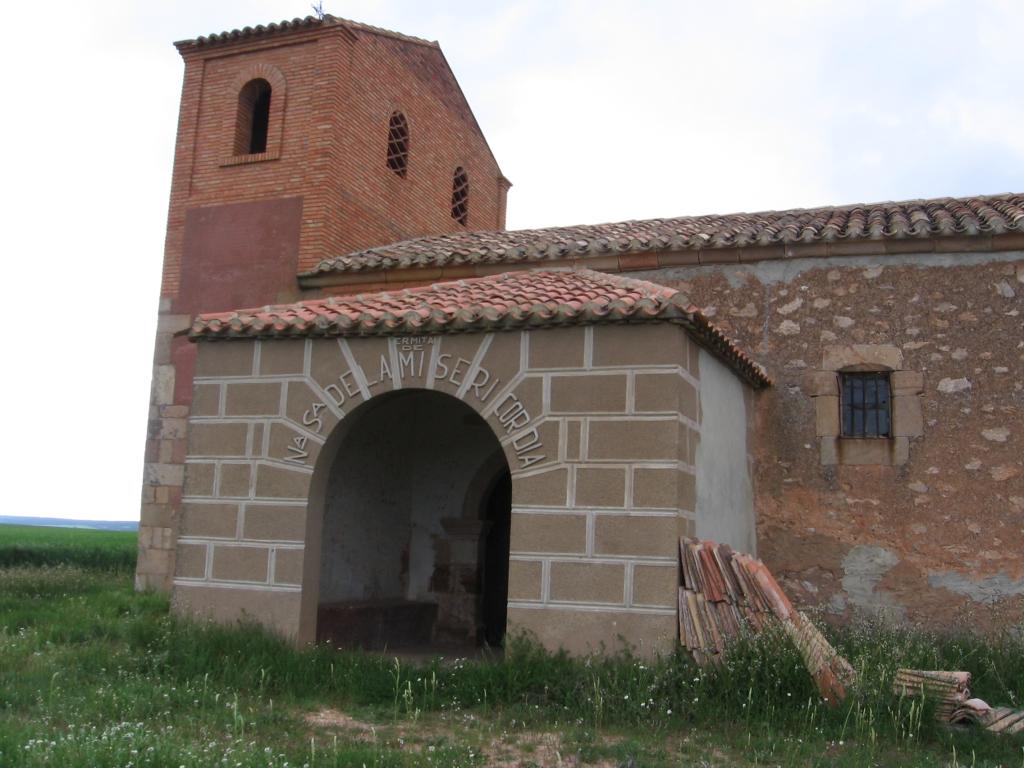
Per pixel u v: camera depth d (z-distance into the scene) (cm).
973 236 1067
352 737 645
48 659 827
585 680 747
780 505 1101
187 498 950
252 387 947
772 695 712
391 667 817
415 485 1221
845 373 1112
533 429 845
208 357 967
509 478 1241
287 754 583
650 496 802
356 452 1095
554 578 815
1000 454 1035
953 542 1036
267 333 941
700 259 1176
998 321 1060
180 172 1488
